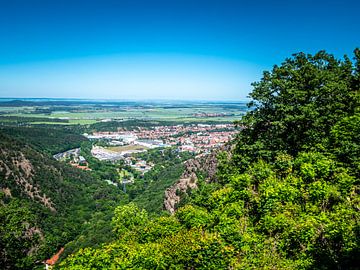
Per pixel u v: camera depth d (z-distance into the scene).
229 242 19.77
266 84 33.91
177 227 25.91
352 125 25.72
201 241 19.55
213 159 78.44
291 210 20.95
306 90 31.52
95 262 19.70
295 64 34.06
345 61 35.00
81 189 137.25
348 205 19.67
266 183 24.34
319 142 28.88
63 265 20.05
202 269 18.70
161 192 112.00
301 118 29.41
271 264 17.84
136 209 40.56
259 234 20.61
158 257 19.78
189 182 79.19
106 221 101.25
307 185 22.80
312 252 17.48
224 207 24.16
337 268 16.33
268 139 33.19
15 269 37.78
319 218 18.98
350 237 16.50
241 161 33.38
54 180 129.00
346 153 24.53
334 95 31.12
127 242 26.52
